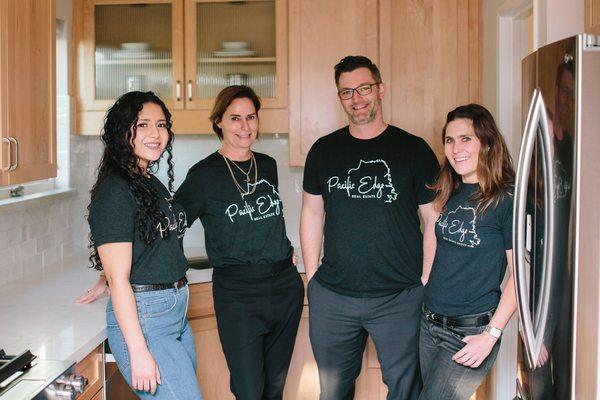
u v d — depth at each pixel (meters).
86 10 3.19
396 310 2.38
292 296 2.51
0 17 1.96
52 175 2.37
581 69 1.45
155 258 1.85
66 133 3.20
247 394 2.43
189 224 2.40
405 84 3.11
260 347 2.46
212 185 2.40
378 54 3.11
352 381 2.59
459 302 2.02
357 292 2.39
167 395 1.85
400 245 2.37
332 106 3.14
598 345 1.52
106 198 1.79
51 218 3.05
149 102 1.88
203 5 3.17
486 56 2.97
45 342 1.81
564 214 1.52
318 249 2.61
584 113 1.45
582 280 1.49
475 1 3.08
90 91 3.21
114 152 1.83
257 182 2.45
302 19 3.13
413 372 2.43
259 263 2.43
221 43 3.18
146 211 1.82
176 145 3.58
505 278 2.75
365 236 2.36
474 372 2.03
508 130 2.76
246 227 2.41
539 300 1.67
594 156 1.47
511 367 2.84
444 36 3.10
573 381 1.51
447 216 2.07
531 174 1.73
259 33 3.17
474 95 3.10
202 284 2.81
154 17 3.19
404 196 2.37
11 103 2.04
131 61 3.20
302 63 3.14
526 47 2.74
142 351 1.79
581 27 2.05
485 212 1.98
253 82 3.19
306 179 2.55
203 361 2.85
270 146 3.57
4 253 2.62
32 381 1.44
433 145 3.12
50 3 2.33
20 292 2.47
